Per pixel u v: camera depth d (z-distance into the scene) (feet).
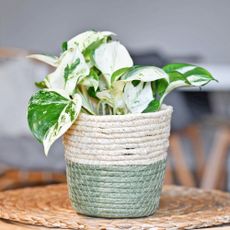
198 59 9.57
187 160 7.74
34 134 3.37
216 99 8.30
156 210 3.59
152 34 11.51
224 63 11.34
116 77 3.43
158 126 3.46
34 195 4.01
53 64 3.62
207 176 7.50
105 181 3.44
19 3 11.62
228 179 7.75
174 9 11.43
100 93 3.47
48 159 6.21
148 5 11.49
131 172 3.43
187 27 11.42
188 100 7.80
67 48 3.58
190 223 3.35
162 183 3.58
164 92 3.59
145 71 3.45
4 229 3.45
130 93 3.50
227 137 7.51
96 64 3.49
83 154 3.45
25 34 11.68
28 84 7.23
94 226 3.32
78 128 3.45
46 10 11.65
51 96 3.42
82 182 3.48
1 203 3.78
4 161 6.26
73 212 3.60
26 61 7.50
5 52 7.72
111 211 3.46
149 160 3.46
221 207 3.70
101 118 3.39
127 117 3.39
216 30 11.35
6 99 7.07
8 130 6.84
